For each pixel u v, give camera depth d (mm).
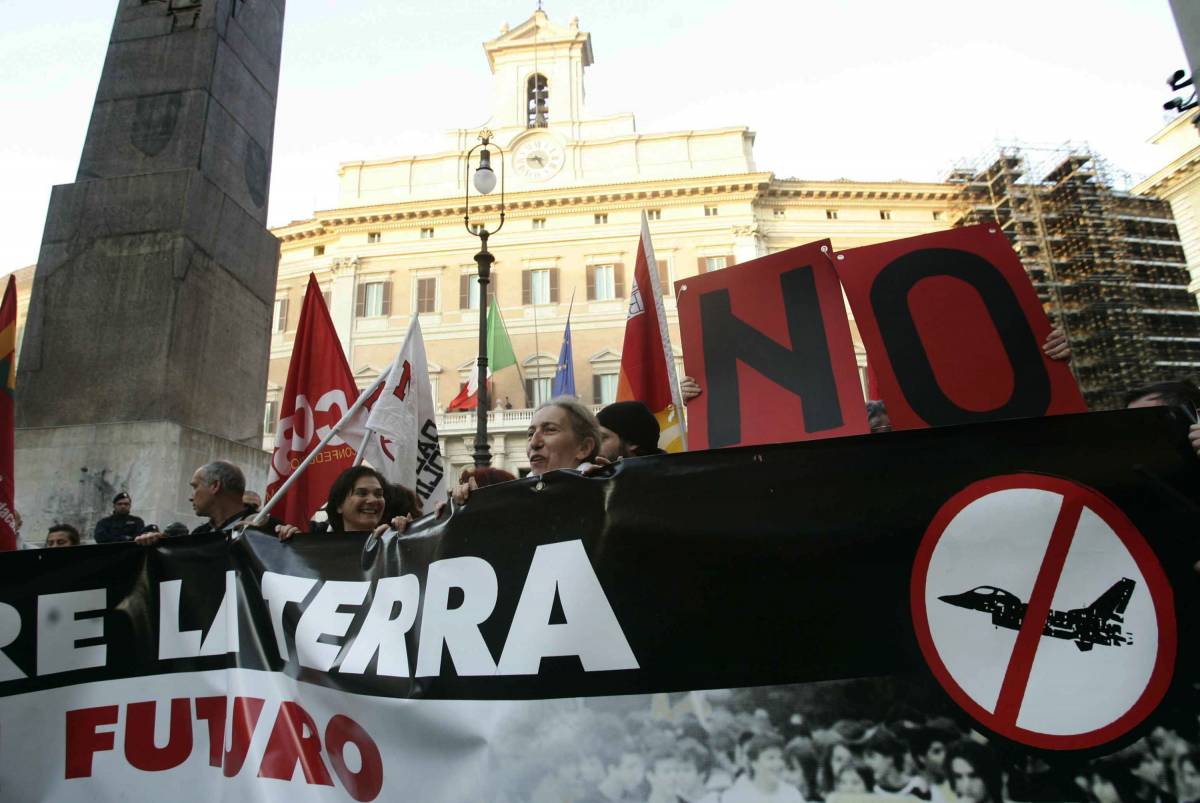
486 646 1992
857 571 1788
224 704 2271
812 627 1771
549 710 1869
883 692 1683
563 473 2098
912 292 2658
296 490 4141
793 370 2779
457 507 2186
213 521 3557
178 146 5965
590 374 28312
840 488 1867
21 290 30938
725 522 1911
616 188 30141
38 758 2283
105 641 2406
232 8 6586
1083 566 1668
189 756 2242
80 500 4992
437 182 31734
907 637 1714
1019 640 1650
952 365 2525
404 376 3891
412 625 2115
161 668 2355
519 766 1837
